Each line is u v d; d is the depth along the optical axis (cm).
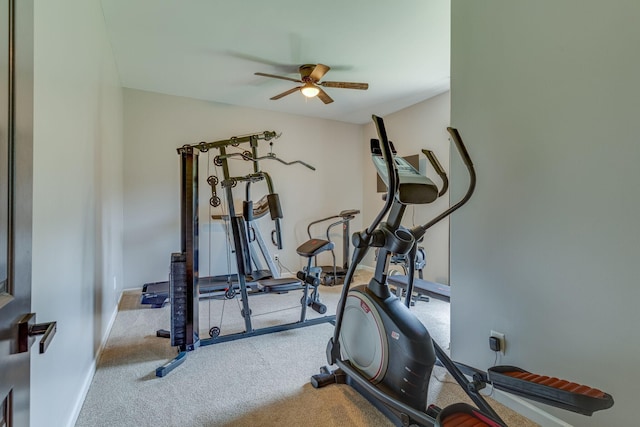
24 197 78
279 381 198
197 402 176
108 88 277
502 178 171
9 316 70
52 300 131
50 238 130
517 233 164
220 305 357
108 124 276
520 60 163
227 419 163
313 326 291
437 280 420
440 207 417
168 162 423
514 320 166
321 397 181
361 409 171
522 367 162
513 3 166
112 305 298
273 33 278
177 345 232
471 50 188
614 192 130
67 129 153
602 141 133
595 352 136
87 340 189
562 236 146
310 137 527
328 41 293
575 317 142
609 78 131
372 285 177
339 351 191
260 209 405
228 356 231
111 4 237
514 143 166
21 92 76
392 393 155
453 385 194
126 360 224
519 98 163
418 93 421
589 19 137
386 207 148
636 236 124
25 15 79
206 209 448
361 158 578
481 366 182
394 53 313
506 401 171
